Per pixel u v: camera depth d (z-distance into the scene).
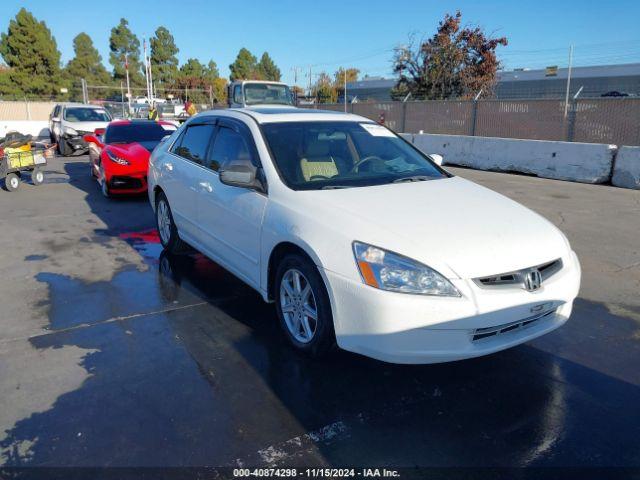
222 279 5.12
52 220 7.70
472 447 2.69
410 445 2.69
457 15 27.81
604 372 3.44
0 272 5.29
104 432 2.77
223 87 69.75
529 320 3.15
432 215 3.36
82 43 65.62
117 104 35.62
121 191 9.13
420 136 15.73
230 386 3.21
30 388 3.17
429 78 28.56
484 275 2.95
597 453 2.65
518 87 37.91
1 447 2.64
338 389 3.20
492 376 3.37
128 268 5.45
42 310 4.34
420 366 3.48
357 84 47.53
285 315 3.71
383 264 2.95
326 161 4.12
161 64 67.62
